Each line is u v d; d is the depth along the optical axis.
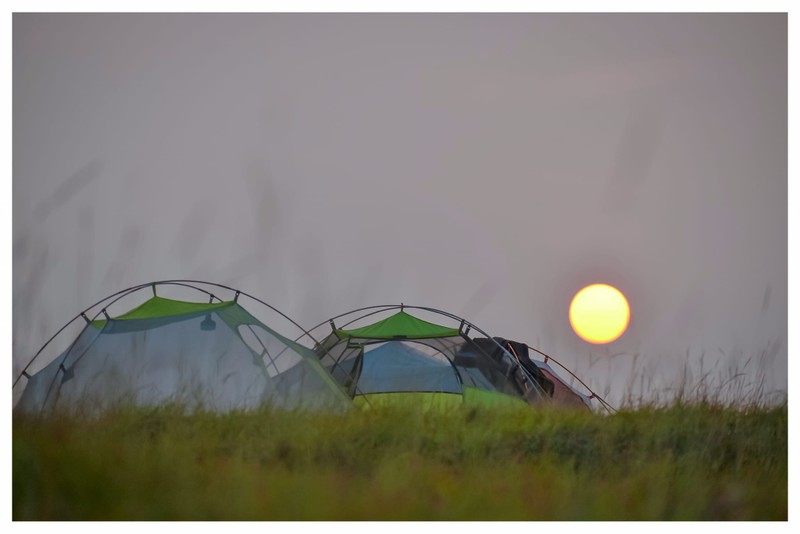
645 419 29.95
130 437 25.44
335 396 37.56
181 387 32.56
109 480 22.28
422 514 21.69
